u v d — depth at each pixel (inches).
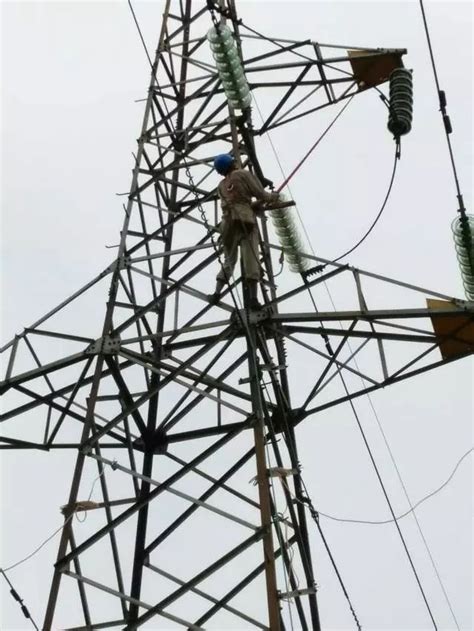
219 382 483.5
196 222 532.1
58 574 406.0
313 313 466.6
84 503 428.1
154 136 587.2
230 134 580.1
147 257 506.3
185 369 487.2
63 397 520.7
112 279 499.5
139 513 506.0
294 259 544.1
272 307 468.1
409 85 531.5
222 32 513.7
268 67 579.5
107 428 442.3
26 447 512.1
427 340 479.5
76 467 432.1
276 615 377.1
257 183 483.5
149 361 482.0
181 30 669.3
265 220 556.1
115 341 476.1
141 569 487.5
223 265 464.4
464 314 463.2
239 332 467.2
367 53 568.7
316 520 494.6
